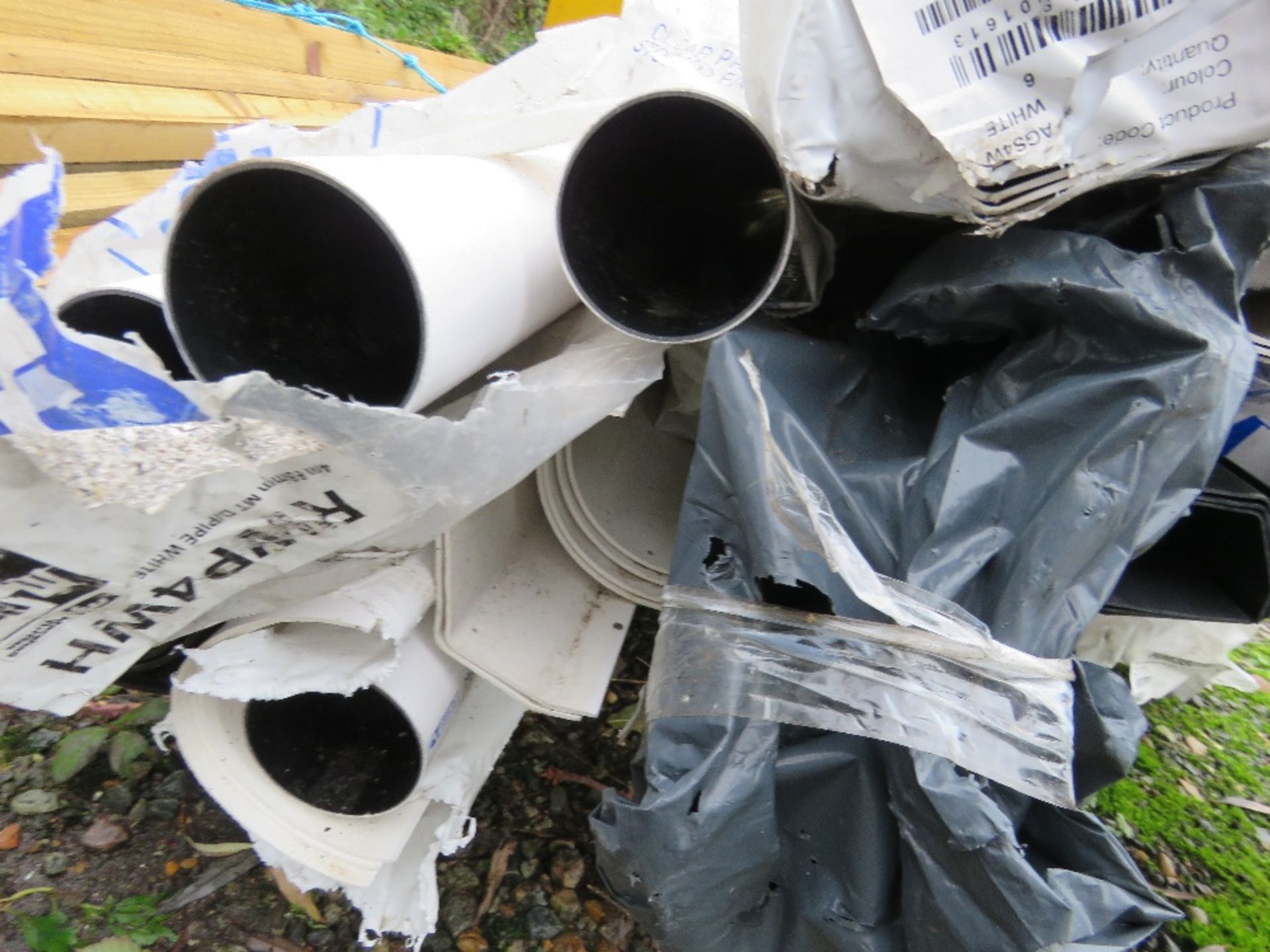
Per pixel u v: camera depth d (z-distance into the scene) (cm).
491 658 103
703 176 82
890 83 63
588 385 80
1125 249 77
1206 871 140
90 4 127
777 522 71
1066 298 71
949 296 78
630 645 158
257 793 103
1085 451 70
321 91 192
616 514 120
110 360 56
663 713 79
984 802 68
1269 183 69
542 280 85
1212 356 66
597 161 75
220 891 108
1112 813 148
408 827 103
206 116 150
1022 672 72
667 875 76
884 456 83
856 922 81
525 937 110
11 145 112
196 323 65
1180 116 64
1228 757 166
